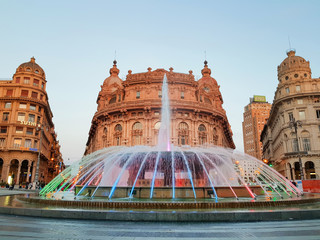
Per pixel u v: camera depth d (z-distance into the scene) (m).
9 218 12.17
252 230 9.65
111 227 10.17
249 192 20.81
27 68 73.31
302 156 60.06
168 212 11.54
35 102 70.94
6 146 65.50
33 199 16.61
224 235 8.81
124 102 53.78
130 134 52.38
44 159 80.62
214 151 24.36
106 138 55.91
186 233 9.15
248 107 187.50
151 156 22.72
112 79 67.06
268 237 8.45
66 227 10.08
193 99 56.91
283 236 8.58
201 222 11.32
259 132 171.12
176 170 24.12
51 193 27.47
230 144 93.06
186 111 53.12
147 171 24.00
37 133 70.62
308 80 63.34
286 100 64.94
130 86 57.44
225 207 13.70
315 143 59.81
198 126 53.72
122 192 19.62
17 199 19.80
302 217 12.24
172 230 9.66
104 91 63.94
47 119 84.50
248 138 179.62
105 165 26.03
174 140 50.59
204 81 66.88
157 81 56.22
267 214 11.84
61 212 12.22
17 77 72.00
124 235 8.80
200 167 24.59
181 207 13.40
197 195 19.28
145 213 11.54
